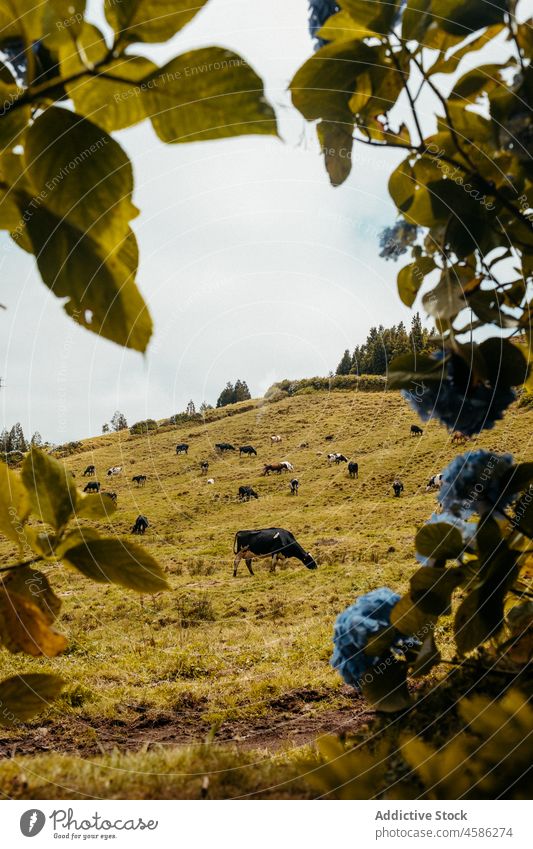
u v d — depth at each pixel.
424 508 17.53
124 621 9.14
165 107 0.59
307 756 2.10
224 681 6.09
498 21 1.03
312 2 1.05
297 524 20.47
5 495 0.71
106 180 0.60
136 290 0.59
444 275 1.28
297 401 39.16
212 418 40.03
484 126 1.25
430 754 1.17
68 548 0.69
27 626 0.77
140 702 5.30
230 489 28.39
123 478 31.11
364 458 27.50
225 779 1.88
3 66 0.59
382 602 1.71
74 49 0.59
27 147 0.59
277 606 9.54
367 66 1.03
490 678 1.69
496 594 1.37
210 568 14.98
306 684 5.22
